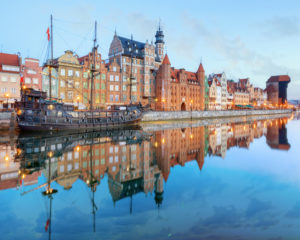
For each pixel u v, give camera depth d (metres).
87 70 70.69
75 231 9.38
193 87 109.19
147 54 90.06
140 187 15.44
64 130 47.00
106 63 86.50
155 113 77.19
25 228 9.77
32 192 14.21
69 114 48.34
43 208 11.91
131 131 49.81
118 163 22.02
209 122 78.12
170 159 24.11
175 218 10.57
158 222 9.98
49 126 44.97
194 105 109.75
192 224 9.95
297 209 11.37
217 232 9.05
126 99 82.25
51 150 26.81
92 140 35.53
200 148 30.34
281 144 33.38
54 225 10.08
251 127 59.91
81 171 18.95
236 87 153.75
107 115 55.12
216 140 37.34
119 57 82.75
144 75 89.25
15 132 43.19
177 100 100.62
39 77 62.31
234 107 145.12
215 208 11.67
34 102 43.66
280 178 16.88
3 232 9.42
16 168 19.27
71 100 67.31
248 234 8.93
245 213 11.00
